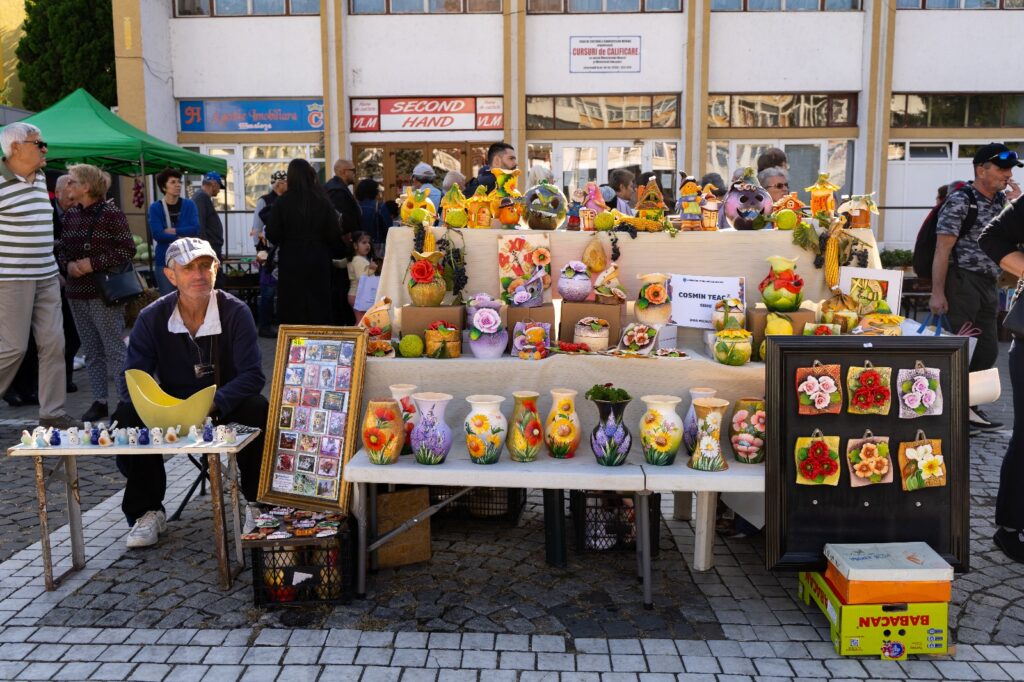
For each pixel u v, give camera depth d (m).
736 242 3.48
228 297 3.49
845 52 14.94
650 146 15.47
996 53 14.90
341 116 15.17
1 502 4.08
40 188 4.81
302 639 2.69
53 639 2.69
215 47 15.14
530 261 3.47
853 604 2.57
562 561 3.28
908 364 2.76
